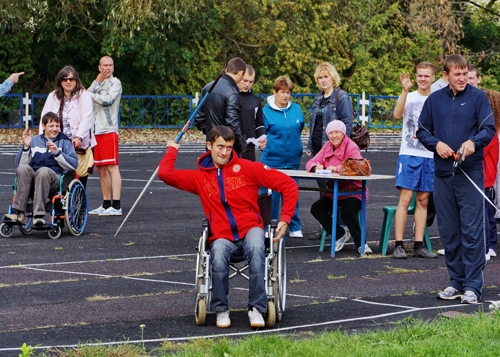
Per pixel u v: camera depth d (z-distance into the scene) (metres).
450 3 42.59
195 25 39.09
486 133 8.34
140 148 29.66
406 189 11.07
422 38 43.44
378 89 43.09
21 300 8.57
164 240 12.30
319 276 9.88
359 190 11.50
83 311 8.11
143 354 6.57
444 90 8.63
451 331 6.93
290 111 12.78
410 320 7.43
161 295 8.83
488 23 47.56
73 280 9.56
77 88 13.45
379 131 38.31
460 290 8.70
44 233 12.96
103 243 12.04
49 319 7.80
